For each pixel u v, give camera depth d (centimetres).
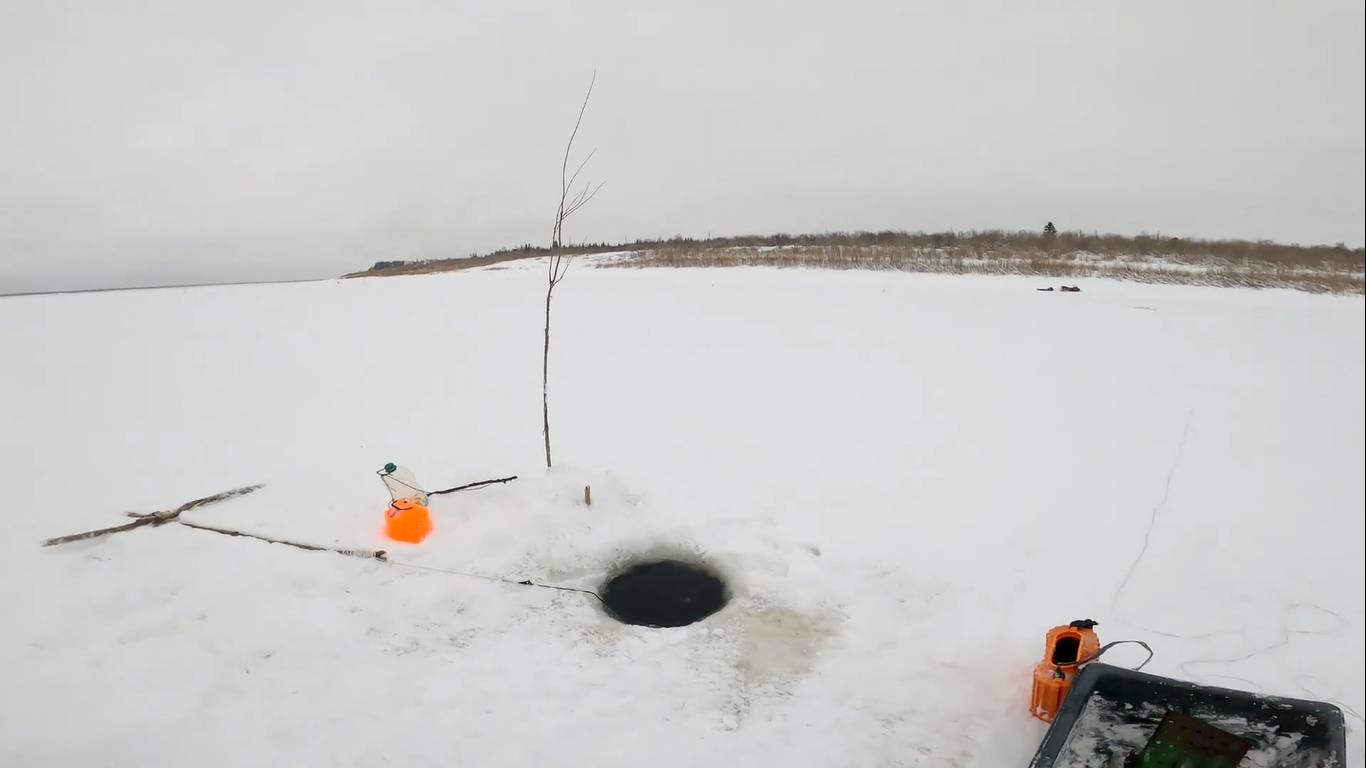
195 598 430
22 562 470
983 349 1255
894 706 352
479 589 446
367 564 467
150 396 966
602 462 663
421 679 368
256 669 372
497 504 543
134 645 388
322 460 680
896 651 393
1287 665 374
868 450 715
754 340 1355
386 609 423
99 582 445
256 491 582
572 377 1048
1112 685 308
